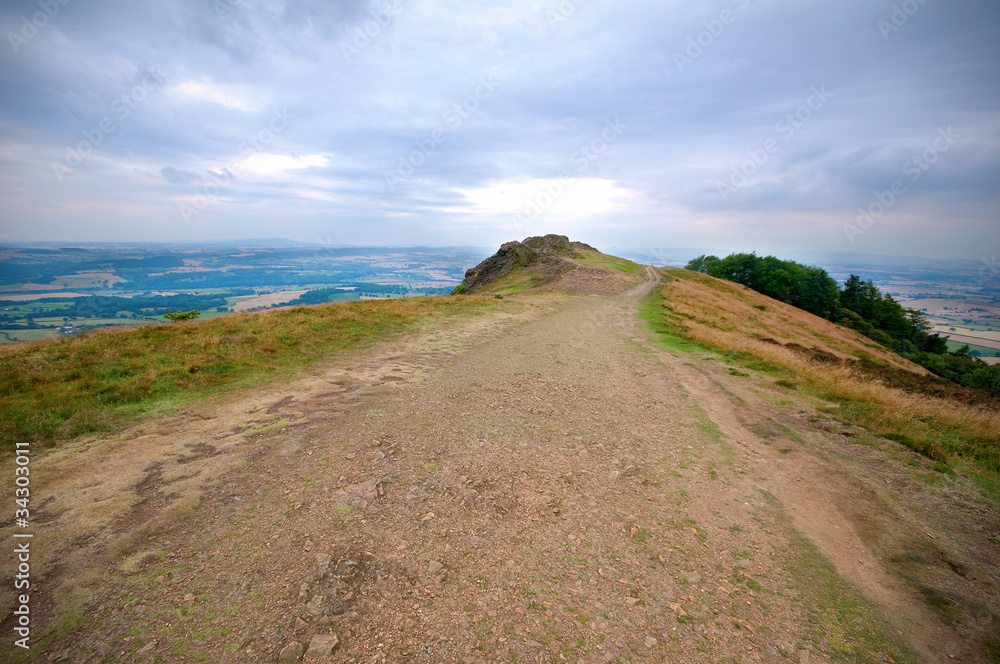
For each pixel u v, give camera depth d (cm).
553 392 1206
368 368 1331
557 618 443
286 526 564
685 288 5234
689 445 898
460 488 673
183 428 842
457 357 1559
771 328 3947
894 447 902
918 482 756
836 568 539
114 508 581
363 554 516
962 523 640
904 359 5184
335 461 744
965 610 468
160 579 467
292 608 435
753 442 927
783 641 429
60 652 381
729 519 639
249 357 1302
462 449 814
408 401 1065
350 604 444
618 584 496
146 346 1317
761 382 1402
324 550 520
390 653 393
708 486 731
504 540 560
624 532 592
